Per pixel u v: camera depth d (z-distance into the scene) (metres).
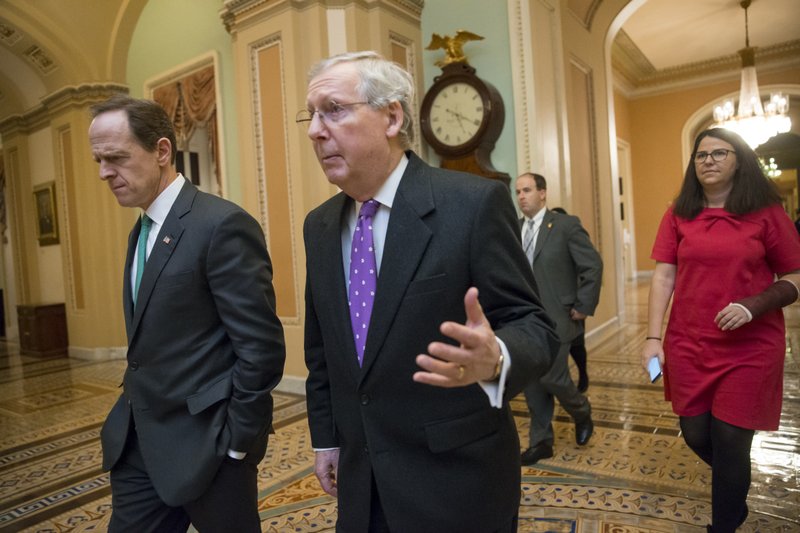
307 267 1.43
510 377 0.99
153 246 1.50
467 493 1.15
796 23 10.63
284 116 5.15
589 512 2.58
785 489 2.73
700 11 9.96
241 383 1.43
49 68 7.82
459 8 5.48
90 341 7.87
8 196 9.27
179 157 7.03
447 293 1.14
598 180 7.08
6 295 10.81
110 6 7.51
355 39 5.02
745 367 1.94
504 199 1.19
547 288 3.22
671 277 2.25
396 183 1.24
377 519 1.25
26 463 3.74
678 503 2.63
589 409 3.45
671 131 14.08
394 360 1.16
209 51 6.46
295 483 3.11
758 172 2.02
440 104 5.21
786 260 1.99
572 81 6.40
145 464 1.45
